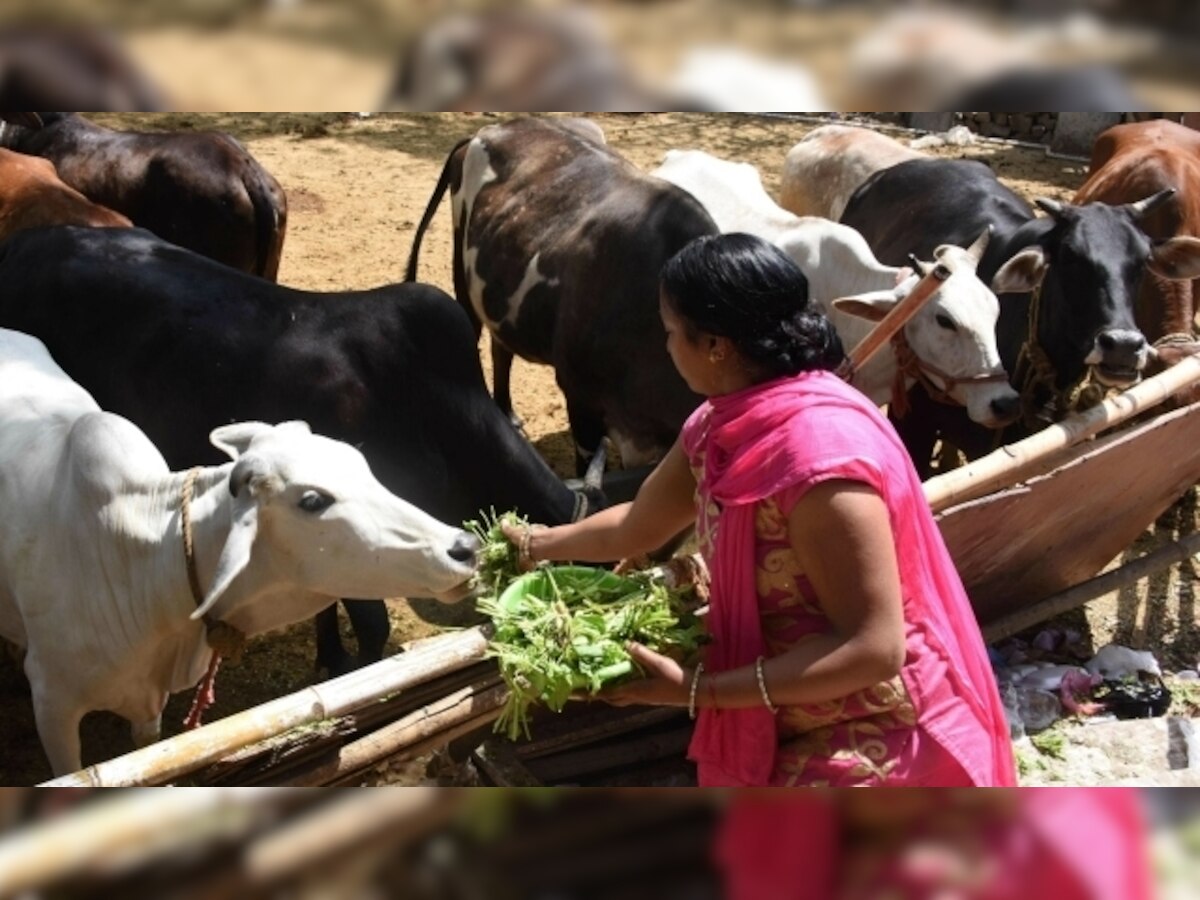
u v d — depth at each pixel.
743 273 1.82
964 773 1.94
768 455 1.80
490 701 2.64
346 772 2.47
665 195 4.84
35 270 4.02
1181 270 4.66
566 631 2.03
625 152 10.17
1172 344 4.99
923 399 4.94
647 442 4.98
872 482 1.77
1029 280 4.51
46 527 3.12
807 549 1.80
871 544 1.76
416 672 2.47
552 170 5.33
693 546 4.56
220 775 2.29
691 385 1.97
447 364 3.95
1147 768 3.78
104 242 4.07
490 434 3.99
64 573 3.11
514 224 5.32
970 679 2.00
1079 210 4.58
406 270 6.97
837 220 6.61
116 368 3.91
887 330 2.41
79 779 2.04
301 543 2.87
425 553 2.85
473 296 5.66
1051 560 4.20
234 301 3.91
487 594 2.65
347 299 3.98
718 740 2.01
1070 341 4.57
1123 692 4.12
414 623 4.63
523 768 3.04
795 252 4.84
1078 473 3.71
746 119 11.27
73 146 6.25
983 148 10.70
